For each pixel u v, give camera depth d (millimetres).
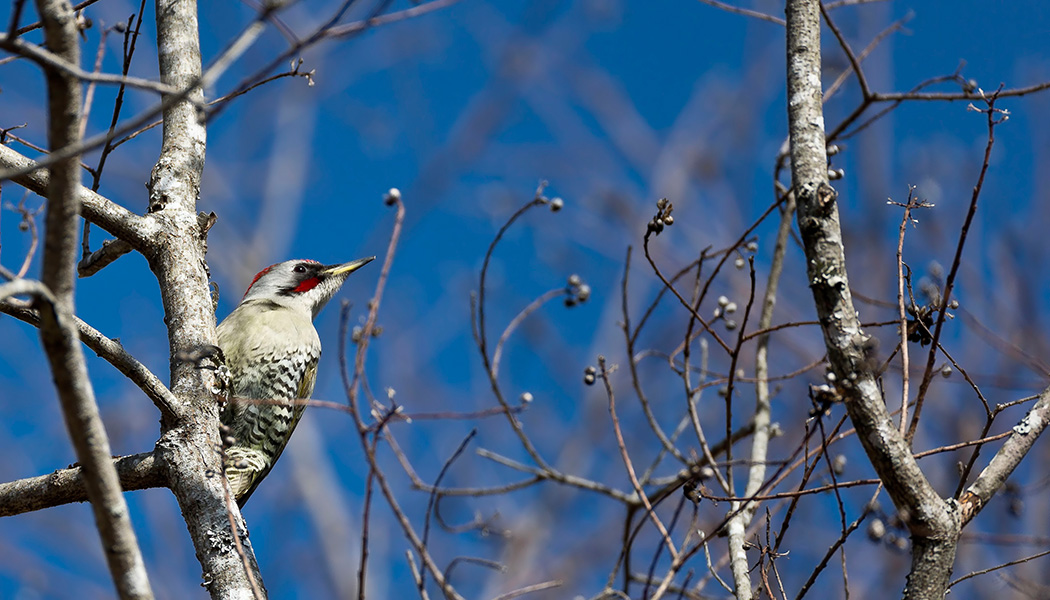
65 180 5152
